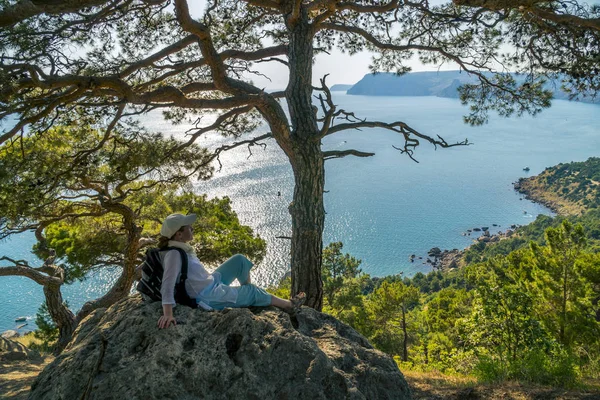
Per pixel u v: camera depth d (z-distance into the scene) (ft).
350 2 25.49
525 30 24.53
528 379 20.43
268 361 10.43
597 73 21.71
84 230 41.22
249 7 31.17
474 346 43.32
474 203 475.31
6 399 18.76
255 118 35.22
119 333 11.05
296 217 25.36
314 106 26.18
